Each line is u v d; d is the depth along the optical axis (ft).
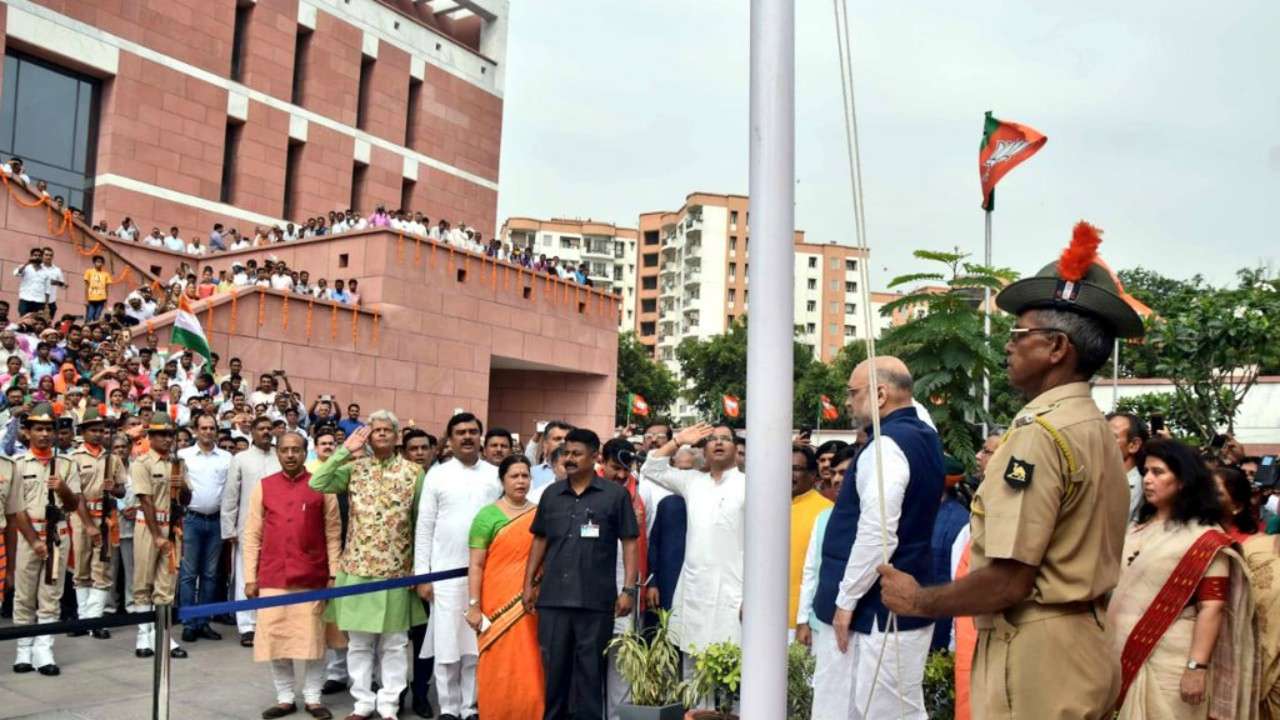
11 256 59.98
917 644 13.64
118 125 80.12
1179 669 12.41
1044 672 8.39
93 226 77.20
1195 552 12.45
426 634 22.52
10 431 31.55
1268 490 23.99
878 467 9.97
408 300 68.80
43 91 77.56
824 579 14.58
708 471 21.98
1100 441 8.63
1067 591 8.39
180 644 27.89
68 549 27.86
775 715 9.81
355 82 99.50
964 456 27.09
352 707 22.95
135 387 43.83
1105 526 8.59
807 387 161.89
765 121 10.15
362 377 65.62
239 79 90.63
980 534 8.76
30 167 76.64
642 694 19.83
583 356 83.56
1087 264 8.99
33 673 24.52
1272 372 81.05
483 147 113.50
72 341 44.52
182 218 83.97
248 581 22.38
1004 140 40.09
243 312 59.36
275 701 23.21
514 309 77.05
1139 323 8.87
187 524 30.07
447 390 71.26
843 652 13.91
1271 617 15.48
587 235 296.92
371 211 100.68
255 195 89.76
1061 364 9.00
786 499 9.97
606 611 20.04
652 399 183.62
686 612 20.83
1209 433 61.41
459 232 77.66
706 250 261.03
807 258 267.80
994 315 28.89
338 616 21.33
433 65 107.96
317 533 22.43
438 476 22.26
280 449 22.59
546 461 28.55
